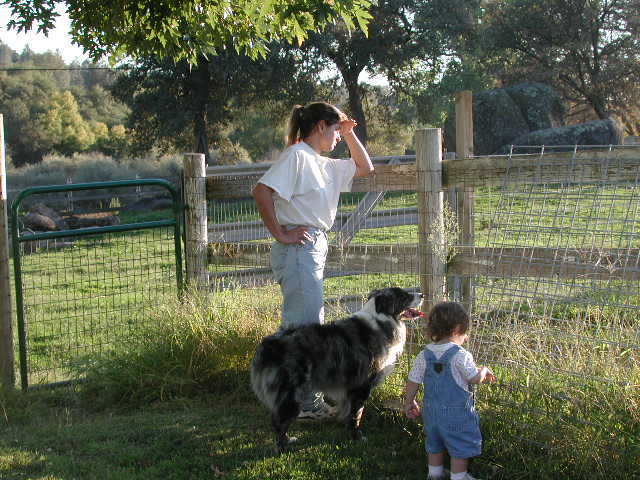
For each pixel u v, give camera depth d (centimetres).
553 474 354
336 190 444
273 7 572
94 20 660
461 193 557
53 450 428
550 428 361
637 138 2256
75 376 554
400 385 466
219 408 499
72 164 3044
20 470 396
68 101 6819
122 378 529
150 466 402
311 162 421
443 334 362
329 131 434
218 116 2947
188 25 643
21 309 551
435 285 453
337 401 441
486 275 434
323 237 436
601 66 3294
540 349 384
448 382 351
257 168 661
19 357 584
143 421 475
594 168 384
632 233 376
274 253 433
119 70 3030
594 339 368
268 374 404
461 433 347
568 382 365
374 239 815
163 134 2969
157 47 666
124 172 2748
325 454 404
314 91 2969
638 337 369
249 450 418
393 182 479
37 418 495
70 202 2014
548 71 3206
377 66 3148
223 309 559
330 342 406
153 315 571
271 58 2639
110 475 380
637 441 329
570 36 3203
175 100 2916
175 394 530
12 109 6344
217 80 2786
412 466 386
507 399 391
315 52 2767
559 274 395
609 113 3362
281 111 3300
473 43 3062
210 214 627
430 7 2864
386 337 421
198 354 535
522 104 2491
